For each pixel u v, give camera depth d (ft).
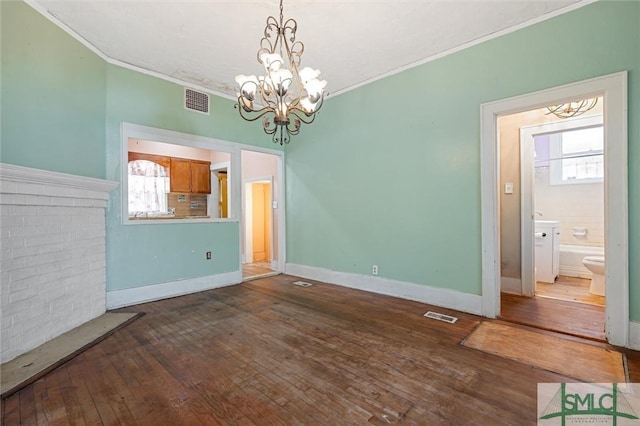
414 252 11.25
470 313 9.78
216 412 5.05
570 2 7.77
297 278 15.39
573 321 8.93
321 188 14.62
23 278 7.05
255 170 19.21
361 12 8.16
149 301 11.41
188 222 12.71
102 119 10.30
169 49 10.09
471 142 9.75
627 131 7.16
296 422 4.79
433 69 10.57
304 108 7.07
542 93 8.36
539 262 13.83
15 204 6.80
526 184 11.61
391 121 11.80
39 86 7.89
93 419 4.88
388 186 11.97
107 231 10.43
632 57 7.10
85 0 7.64
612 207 7.32
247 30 9.02
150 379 6.05
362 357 6.91
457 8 8.01
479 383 5.82
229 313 10.02
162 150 19.76
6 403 5.25
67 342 7.68
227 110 13.99
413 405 5.19
